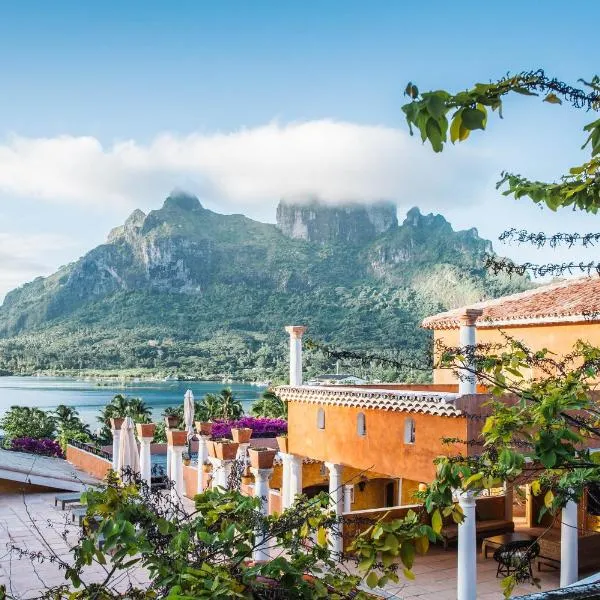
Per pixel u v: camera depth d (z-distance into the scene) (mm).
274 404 60312
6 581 14641
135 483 5672
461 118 3389
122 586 14039
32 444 36000
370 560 4488
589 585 2691
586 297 19422
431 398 14391
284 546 5348
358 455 16953
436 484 5059
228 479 7199
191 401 29625
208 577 4320
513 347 6227
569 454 4574
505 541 16844
